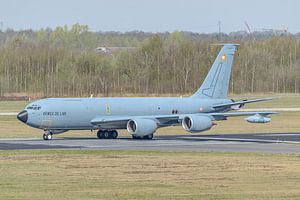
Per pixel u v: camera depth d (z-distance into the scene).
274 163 122.19
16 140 171.50
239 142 166.62
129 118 175.12
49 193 91.81
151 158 128.75
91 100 175.50
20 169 113.69
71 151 141.00
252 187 97.00
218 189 95.25
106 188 95.81
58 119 171.25
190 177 105.81
